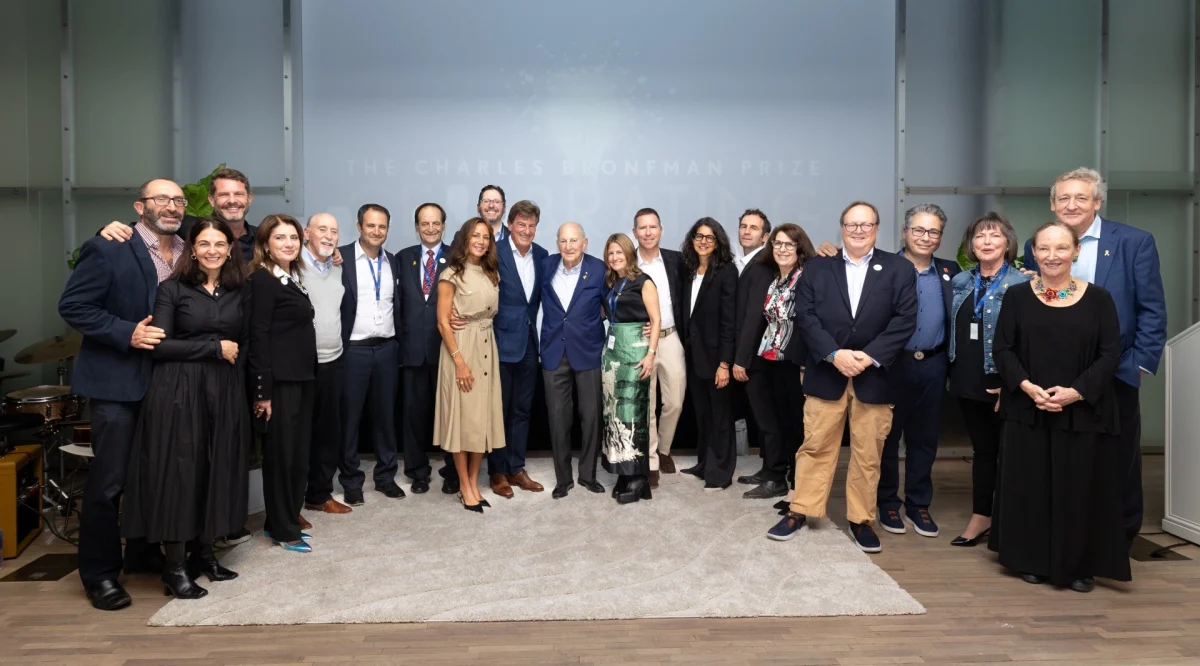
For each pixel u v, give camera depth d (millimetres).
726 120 6012
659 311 4371
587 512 4172
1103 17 5977
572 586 3191
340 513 4164
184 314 3049
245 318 3332
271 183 5844
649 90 5984
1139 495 3525
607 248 4410
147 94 5777
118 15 5746
